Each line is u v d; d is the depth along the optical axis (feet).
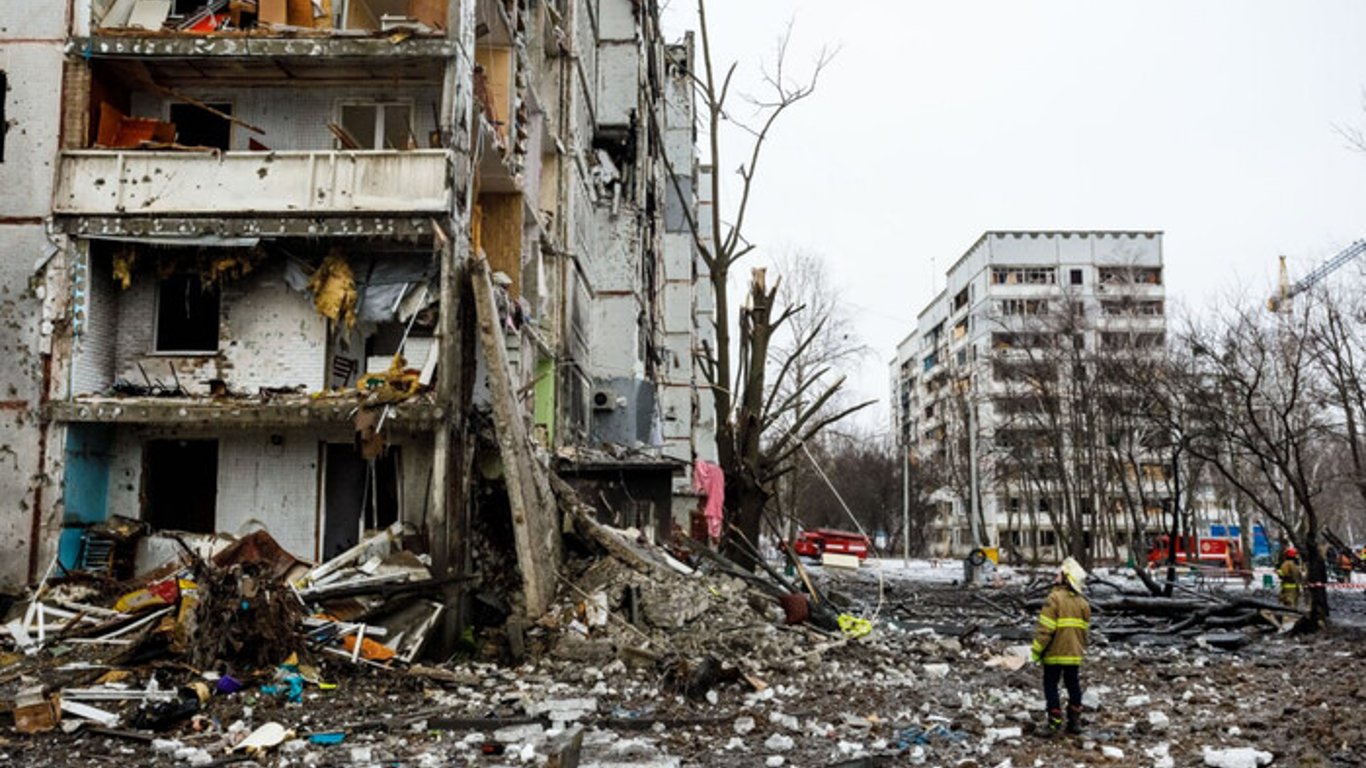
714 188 71.87
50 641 47.96
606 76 115.55
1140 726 36.01
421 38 61.05
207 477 63.26
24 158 60.18
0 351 58.90
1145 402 123.95
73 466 58.90
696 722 35.83
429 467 61.36
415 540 59.26
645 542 65.26
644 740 33.22
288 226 59.21
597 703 39.14
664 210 151.53
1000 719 37.17
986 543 204.13
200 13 64.28
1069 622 34.47
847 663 50.26
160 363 62.13
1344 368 105.70
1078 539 148.66
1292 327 113.70
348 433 61.82
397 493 61.57
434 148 62.95
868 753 31.12
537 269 83.41
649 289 125.70
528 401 74.33
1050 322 168.04
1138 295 186.29
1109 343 151.33
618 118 114.52
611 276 112.37
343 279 61.16
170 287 63.62
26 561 57.31
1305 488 76.74
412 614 48.85
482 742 32.01
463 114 62.03
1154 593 85.97
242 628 42.06
